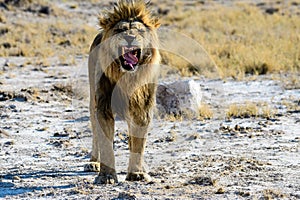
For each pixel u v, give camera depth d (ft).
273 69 94.22
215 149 51.21
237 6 194.80
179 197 36.65
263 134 56.59
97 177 40.68
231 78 88.33
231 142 53.78
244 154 49.29
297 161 46.75
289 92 78.02
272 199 36.45
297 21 152.66
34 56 115.55
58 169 45.68
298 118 63.36
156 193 37.65
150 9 40.19
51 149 52.54
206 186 39.65
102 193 37.93
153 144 51.24
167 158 47.42
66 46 128.77
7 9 167.02
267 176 42.19
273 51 104.73
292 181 40.86
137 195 36.83
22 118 65.21
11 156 50.16
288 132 57.41
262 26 148.97
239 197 36.81
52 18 166.61
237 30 144.77
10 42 128.47
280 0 204.13
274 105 70.18
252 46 112.88
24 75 93.20
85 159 49.11
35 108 69.87
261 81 85.61
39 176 43.47
